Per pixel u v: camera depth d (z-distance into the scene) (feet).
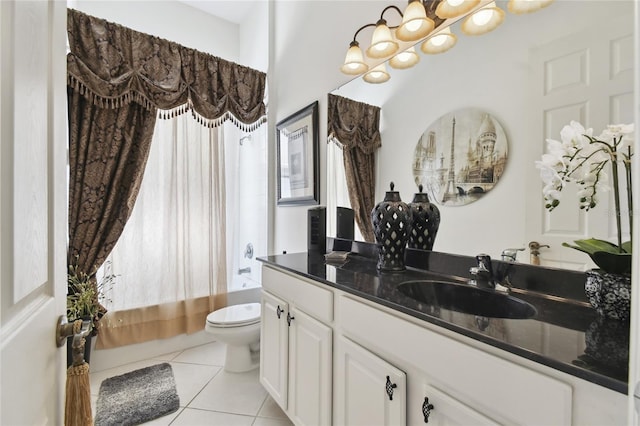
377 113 5.46
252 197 9.82
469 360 2.38
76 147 6.63
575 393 1.87
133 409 5.61
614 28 2.90
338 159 6.33
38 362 1.87
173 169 7.97
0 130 1.41
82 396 2.20
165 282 7.88
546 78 3.37
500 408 2.19
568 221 3.16
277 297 5.38
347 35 6.07
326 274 4.45
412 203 4.88
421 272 4.57
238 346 7.04
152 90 7.36
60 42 2.31
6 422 1.44
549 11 3.36
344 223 6.23
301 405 4.56
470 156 4.11
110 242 6.96
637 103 1.25
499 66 3.80
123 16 8.57
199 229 8.39
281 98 8.42
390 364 3.10
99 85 6.65
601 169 2.92
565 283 3.20
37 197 1.85
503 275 3.69
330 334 3.98
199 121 8.19
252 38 9.82
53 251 2.16
